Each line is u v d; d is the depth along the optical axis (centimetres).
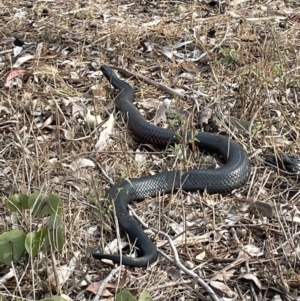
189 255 163
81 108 219
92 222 173
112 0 305
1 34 274
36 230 158
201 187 187
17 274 155
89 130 208
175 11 292
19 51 261
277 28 278
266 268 159
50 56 256
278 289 153
